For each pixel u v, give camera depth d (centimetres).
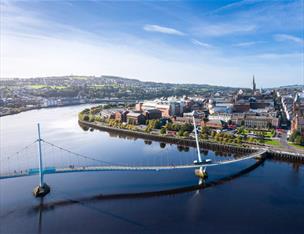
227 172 19075
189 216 12662
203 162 18638
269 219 12369
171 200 14412
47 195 15025
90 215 12775
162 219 12400
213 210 13250
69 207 13638
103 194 15150
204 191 15625
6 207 13612
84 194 15162
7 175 14975
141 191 15638
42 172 15375
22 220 12375
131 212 13075
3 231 11500
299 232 11325
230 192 15475
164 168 17000
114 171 19212
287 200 14362
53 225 11919
